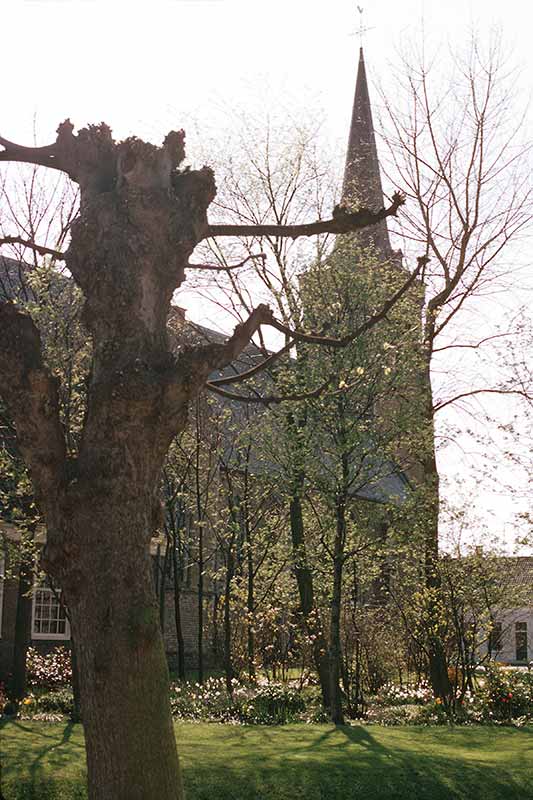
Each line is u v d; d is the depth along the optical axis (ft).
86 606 20.43
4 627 83.82
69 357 57.21
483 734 55.67
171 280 22.33
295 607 78.13
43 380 21.29
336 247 64.13
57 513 20.95
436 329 81.61
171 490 81.66
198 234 22.81
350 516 65.67
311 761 44.21
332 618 59.72
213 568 94.99
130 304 21.52
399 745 50.37
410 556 69.67
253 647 76.43
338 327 59.26
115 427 20.84
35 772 39.78
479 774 43.11
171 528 81.76
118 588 20.38
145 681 20.13
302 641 69.87
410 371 60.13
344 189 77.87
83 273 21.90
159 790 19.81
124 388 20.67
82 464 20.94
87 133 23.21
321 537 66.33
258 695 64.23
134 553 20.70
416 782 41.37
